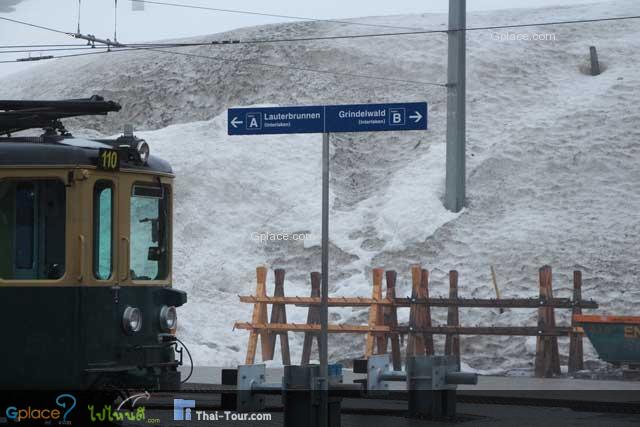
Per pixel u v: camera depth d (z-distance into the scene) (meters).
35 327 37.66
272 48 129.25
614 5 130.12
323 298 34.34
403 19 136.38
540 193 87.62
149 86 130.00
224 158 96.50
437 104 107.62
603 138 93.00
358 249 85.19
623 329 60.53
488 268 79.50
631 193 86.00
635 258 77.56
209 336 75.88
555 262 78.56
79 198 37.69
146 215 40.56
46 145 38.09
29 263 37.91
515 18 128.00
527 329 64.06
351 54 120.75
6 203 38.06
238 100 119.56
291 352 72.81
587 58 111.75
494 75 109.62
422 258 82.25
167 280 41.22
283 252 86.62
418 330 65.25
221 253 87.31
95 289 37.91
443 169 94.38
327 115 36.25
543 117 98.44
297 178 95.81
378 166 99.12
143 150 40.06
